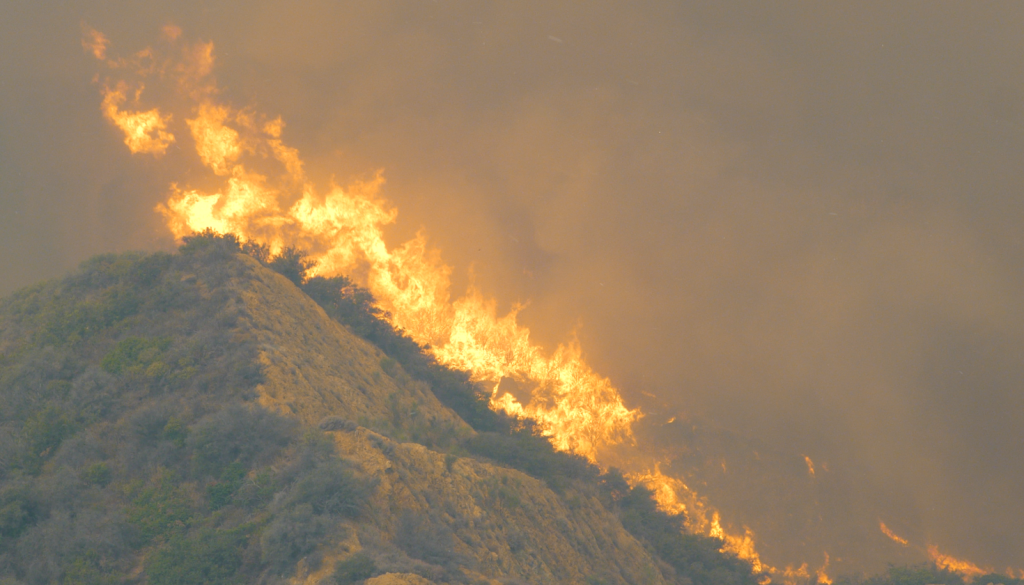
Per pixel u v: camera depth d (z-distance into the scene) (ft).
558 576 515.50
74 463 440.45
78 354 551.59
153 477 425.69
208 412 475.72
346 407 566.77
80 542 365.61
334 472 383.45
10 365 548.31
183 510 399.03
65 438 464.65
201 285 635.25
